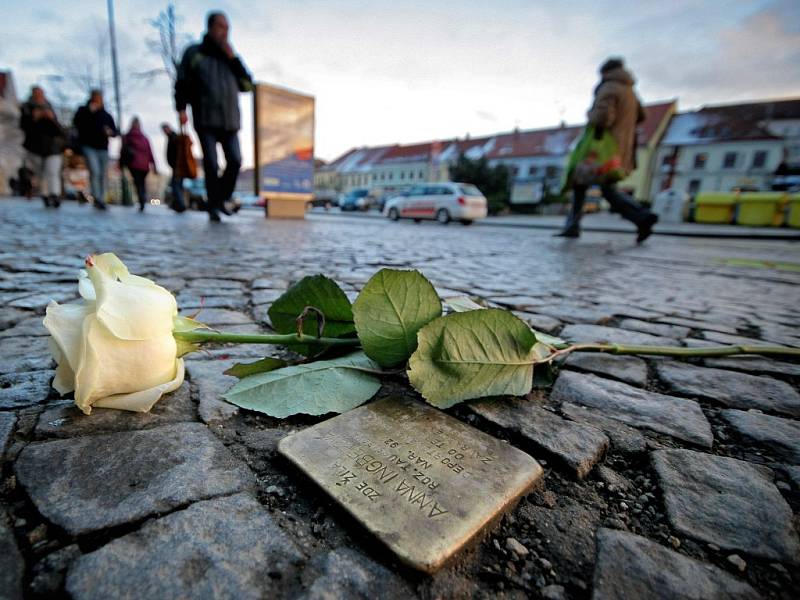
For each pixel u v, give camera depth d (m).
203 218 9.73
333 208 40.19
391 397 1.11
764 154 40.62
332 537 0.69
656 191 45.47
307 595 0.59
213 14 6.59
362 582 0.62
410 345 1.09
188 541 0.66
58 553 0.63
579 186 8.49
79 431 0.93
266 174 10.53
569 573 0.66
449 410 1.12
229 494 0.77
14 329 1.61
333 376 1.10
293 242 5.62
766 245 8.98
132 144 10.52
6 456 0.84
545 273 4.02
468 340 1.04
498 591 0.62
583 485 0.87
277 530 0.70
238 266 3.46
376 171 62.69
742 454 1.01
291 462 0.83
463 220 16.20
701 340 1.99
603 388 1.35
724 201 18.48
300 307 1.24
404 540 0.66
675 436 1.08
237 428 0.99
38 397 1.07
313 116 10.92
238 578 0.61
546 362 1.22
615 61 7.08
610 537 0.73
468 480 0.80
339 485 0.77
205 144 7.30
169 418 1.01
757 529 0.76
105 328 0.85
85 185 21.98
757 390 1.38
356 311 1.06
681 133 44.81
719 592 0.64
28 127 9.34
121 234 5.38
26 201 15.02
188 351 0.98
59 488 0.76
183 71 6.84
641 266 4.89
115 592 0.58
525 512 0.78
